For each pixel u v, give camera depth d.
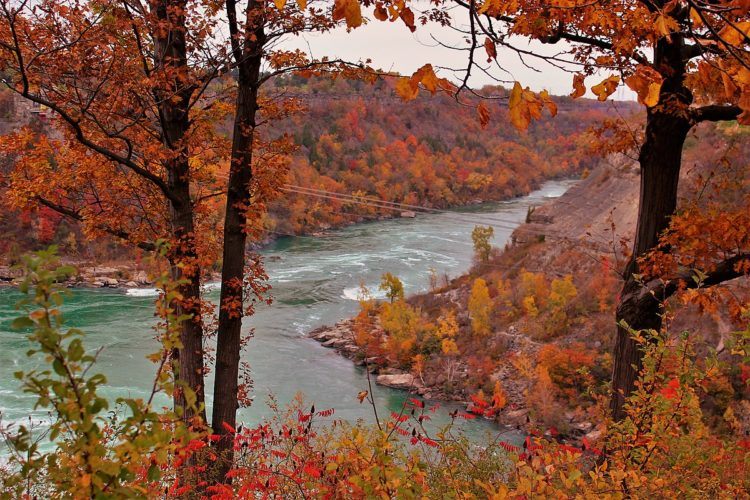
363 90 180.12
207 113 9.09
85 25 7.18
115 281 58.78
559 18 2.92
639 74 1.79
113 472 1.71
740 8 1.53
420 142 173.62
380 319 50.50
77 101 7.68
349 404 35.66
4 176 8.54
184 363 8.43
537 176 173.88
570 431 33.94
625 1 2.91
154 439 1.81
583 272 50.69
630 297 5.79
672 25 1.75
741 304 4.89
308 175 131.00
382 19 1.72
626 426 3.62
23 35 7.06
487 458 3.82
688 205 5.69
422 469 3.21
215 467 5.17
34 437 16.34
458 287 57.34
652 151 5.68
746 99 1.62
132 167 7.85
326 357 43.97
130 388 31.41
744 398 25.91
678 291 5.14
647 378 3.67
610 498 3.03
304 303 56.38
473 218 112.62
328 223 103.38
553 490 3.03
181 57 8.71
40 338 1.54
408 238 90.12
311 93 165.75
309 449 4.16
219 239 9.86
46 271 1.54
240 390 9.20
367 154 154.12
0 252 60.03
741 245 5.01
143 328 43.34
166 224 9.10
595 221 56.25
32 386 1.61
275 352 44.19
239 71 8.66
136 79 7.80
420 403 3.75
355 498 3.11
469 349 45.12
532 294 48.72
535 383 38.84
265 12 7.71
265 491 4.00
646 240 5.82
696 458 3.38
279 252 80.31
